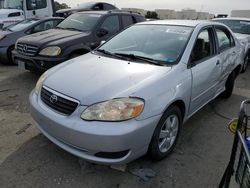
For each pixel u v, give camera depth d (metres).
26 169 2.87
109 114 2.54
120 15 7.09
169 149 3.17
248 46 7.48
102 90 2.70
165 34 3.84
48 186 2.65
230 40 4.95
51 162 2.99
